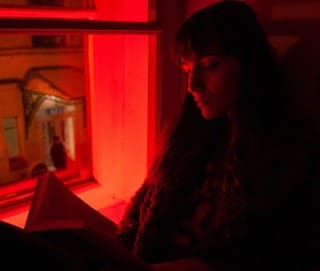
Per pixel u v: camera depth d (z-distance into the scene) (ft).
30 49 3.69
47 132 4.00
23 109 3.83
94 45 3.62
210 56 1.93
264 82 2.05
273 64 2.12
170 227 2.59
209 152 2.60
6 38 3.52
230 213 2.12
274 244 2.02
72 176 4.12
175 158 2.67
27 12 2.94
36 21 2.26
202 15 1.93
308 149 2.01
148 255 2.56
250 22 1.96
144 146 3.82
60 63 3.83
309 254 2.11
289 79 2.55
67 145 4.08
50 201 2.24
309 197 2.03
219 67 1.97
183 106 2.68
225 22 1.88
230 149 2.24
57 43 3.74
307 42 2.41
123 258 1.72
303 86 2.49
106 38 3.67
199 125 2.63
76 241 1.63
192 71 2.03
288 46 2.51
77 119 4.00
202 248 2.19
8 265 1.34
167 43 3.14
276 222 2.02
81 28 2.48
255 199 2.04
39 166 3.92
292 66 2.52
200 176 2.59
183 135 2.69
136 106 3.77
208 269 1.94
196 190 2.55
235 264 2.03
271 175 2.03
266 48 2.06
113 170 4.17
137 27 2.82
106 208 4.13
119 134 4.08
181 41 1.99
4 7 2.79
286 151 2.02
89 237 1.64
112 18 3.49
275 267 2.04
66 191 2.52
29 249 1.40
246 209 2.06
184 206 2.57
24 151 3.95
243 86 2.03
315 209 2.05
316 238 2.09
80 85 3.85
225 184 2.23
